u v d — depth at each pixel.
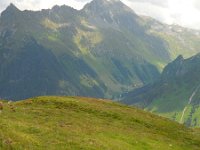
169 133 70.25
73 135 49.28
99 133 54.84
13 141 40.16
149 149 53.88
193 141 68.69
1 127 43.03
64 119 59.75
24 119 53.94
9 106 62.56
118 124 66.38
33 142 42.00
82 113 69.44
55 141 44.66
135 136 59.25
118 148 48.66
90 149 44.69
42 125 51.78
